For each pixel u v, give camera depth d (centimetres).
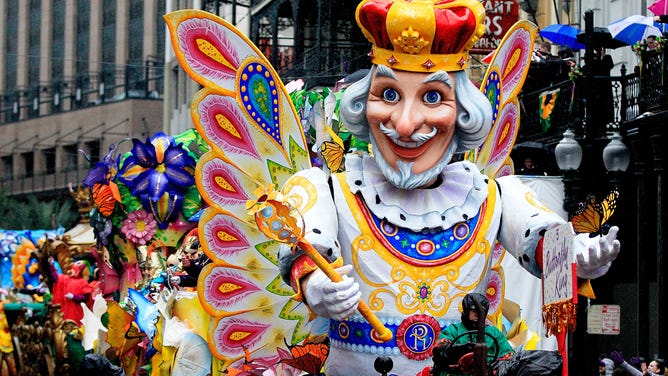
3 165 6316
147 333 1387
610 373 1820
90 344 1942
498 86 1104
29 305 2150
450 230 1002
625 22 2033
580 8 2488
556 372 830
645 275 2047
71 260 1986
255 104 1078
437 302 991
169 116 4738
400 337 986
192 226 1681
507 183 1036
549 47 2584
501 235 1030
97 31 5775
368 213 995
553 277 938
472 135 991
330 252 965
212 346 1104
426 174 984
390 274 988
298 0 2925
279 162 1088
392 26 962
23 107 6306
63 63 6047
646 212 2053
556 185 1822
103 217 1720
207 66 1061
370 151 1169
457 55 986
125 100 5441
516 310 1162
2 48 6556
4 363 2111
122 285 1745
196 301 1286
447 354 871
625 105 2069
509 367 834
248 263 1097
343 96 1004
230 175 1078
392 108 979
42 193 5962
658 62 1986
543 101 2255
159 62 5425
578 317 1612
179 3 4409
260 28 3212
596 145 1778
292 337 1124
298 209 984
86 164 5697
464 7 984
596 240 963
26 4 6359
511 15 2298
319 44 2736
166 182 1653
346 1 2812
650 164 2047
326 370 1027
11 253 2645
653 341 2075
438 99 981
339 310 897
